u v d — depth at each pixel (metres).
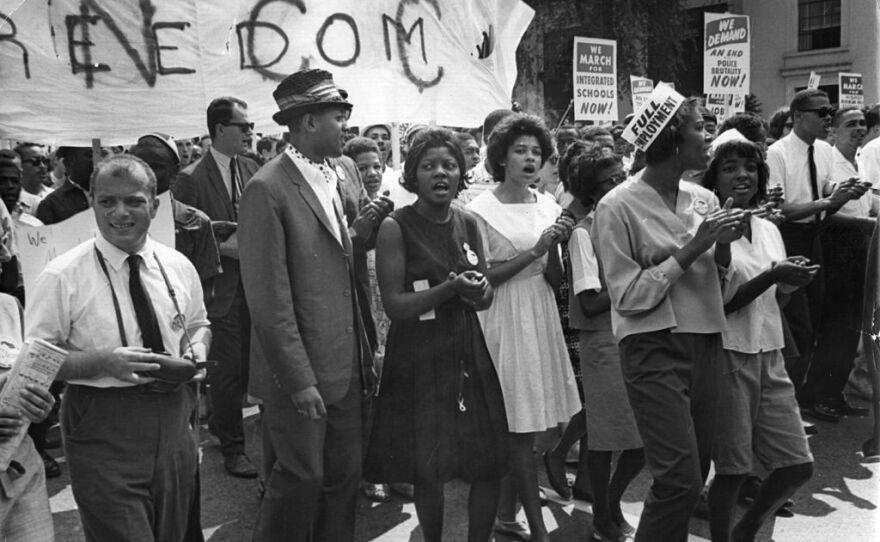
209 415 6.21
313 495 3.32
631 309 3.28
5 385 2.51
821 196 5.99
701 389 3.35
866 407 6.27
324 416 3.23
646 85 9.10
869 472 5.03
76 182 4.73
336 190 3.53
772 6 20.86
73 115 4.40
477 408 3.50
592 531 4.17
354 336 3.47
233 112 4.84
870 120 7.93
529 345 3.98
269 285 3.18
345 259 3.42
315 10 4.98
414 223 3.51
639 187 3.41
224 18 4.72
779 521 4.39
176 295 3.00
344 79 5.09
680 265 3.18
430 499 3.54
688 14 22.31
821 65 20.06
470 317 3.55
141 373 2.76
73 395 2.82
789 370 5.92
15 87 4.29
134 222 2.83
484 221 4.12
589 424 4.10
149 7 4.50
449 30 5.45
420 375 3.46
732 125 5.63
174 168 4.50
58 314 2.77
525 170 4.15
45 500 2.72
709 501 3.68
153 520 2.94
